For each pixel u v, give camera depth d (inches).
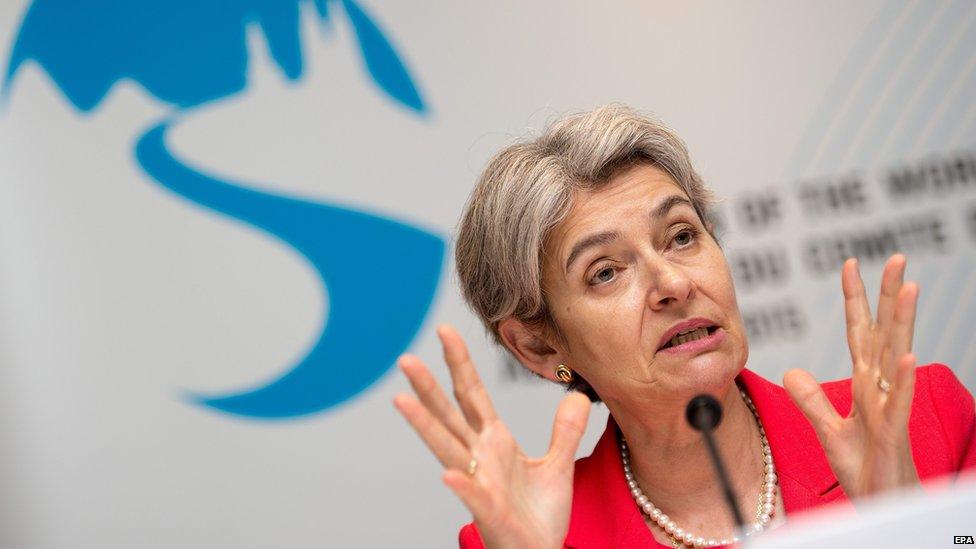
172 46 416.2
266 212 415.2
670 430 261.7
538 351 289.7
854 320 230.2
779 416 268.1
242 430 407.5
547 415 421.4
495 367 420.5
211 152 414.0
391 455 415.2
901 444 213.2
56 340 401.7
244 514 405.1
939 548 135.1
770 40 435.5
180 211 410.9
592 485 284.7
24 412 397.7
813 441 264.4
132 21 414.9
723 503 266.2
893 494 212.5
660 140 268.4
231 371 408.5
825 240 426.6
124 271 406.6
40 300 402.3
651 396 256.4
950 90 434.3
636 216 257.8
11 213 404.5
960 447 271.3
